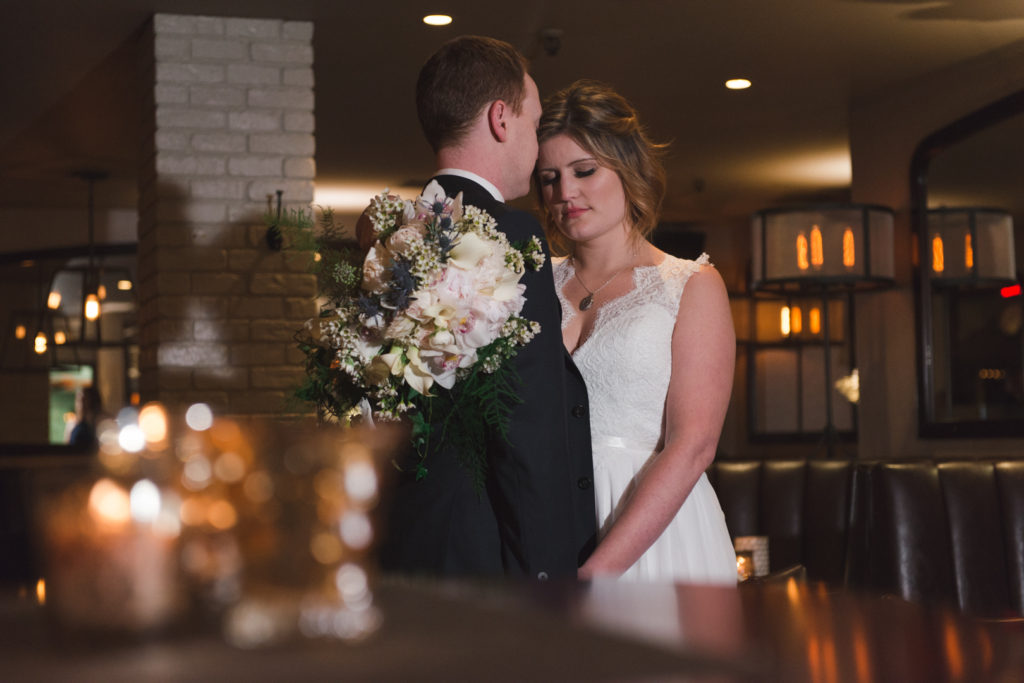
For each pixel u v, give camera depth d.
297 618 0.63
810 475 3.90
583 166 2.10
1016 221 5.01
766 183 8.37
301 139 4.78
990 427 5.24
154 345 4.71
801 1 4.64
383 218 1.71
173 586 0.62
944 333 5.57
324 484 0.65
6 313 9.54
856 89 5.97
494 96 1.81
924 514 3.57
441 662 0.59
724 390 2.01
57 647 0.61
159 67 4.64
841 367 9.43
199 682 0.54
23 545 0.83
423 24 4.82
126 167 7.54
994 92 5.28
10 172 7.68
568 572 1.66
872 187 6.14
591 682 0.54
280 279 4.71
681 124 6.66
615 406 2.01
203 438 0.64
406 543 1.63
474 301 1.59
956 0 4.62
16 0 4.46
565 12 4.70
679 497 1.87
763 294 7.34
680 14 4.77
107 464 0.62
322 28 4.87
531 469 1.63
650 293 2.05
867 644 0.68
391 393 1.63
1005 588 3.44
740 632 0.70
